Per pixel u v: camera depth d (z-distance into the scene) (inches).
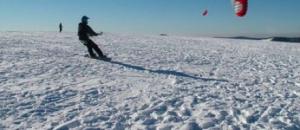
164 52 1000.2
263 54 1104.2
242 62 839.7
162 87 452.4
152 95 401.1
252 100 401.4
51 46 989.2
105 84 458.0
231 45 1534.2
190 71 627.8
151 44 1342.3
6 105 341.1
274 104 384.2
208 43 1631.4
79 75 524.7
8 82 450.3
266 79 573.9
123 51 958.4
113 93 407.2
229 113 339.3
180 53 996.6
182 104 366.6
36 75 509.0
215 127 295.9
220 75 598.9
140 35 2126.0
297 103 394.9
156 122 306.7
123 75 541.0
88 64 638.5
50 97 377.4
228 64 786.2
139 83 475.5
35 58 686.5
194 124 300.5
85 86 440.5
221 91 446.9
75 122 299.0
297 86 515.8
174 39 1840.6
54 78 490.9
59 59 685.9
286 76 620.1
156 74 570.6
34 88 418.0
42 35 1635.1
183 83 490.9
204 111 342.3
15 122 296.5
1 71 524.4
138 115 323.6
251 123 311.1
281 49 1398.9
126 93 409.1
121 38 1676.9
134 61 727.7
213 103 375.2
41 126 288.2
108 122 301.7
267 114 340.2
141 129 287.3
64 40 1301.7
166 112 335.6
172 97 394.6
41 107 339.9
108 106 350.9
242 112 344.5
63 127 286.0
